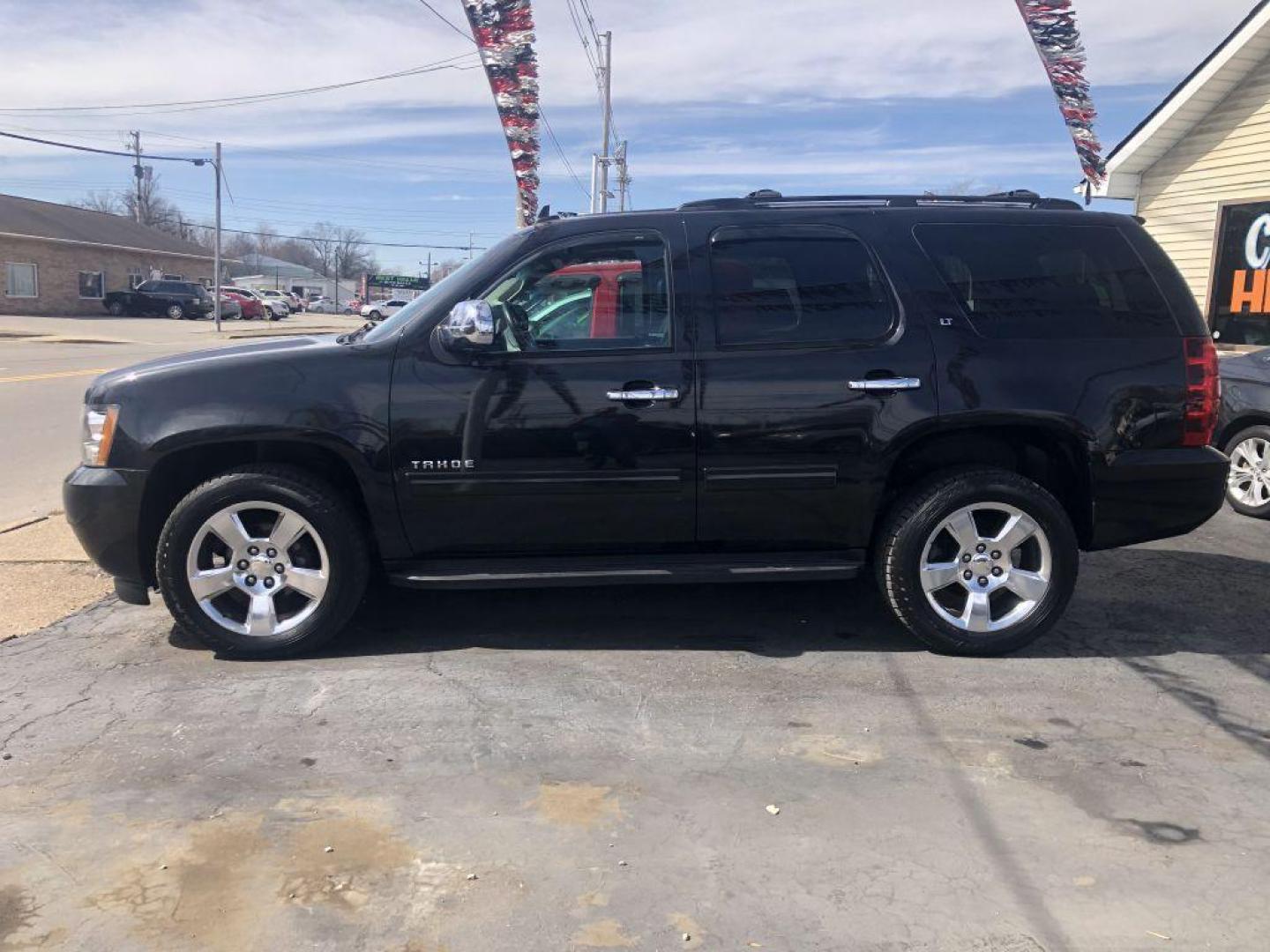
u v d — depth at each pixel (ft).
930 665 14.75
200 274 181.37
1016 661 14.90
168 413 13.99
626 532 14.62
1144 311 14.98
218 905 9.07
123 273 158.40
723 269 14.62
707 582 14.76
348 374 14.12
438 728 12.54
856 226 14.87
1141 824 10.44
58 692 13.60
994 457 15.44
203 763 11.62
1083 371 14.60
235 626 14.61
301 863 9.71
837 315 14.61
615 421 14.16
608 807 10.75
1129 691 13.82
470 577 14.48
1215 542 21.83
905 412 14.35
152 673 14.25
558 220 14.89
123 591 15.02
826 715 13.01
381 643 15.44
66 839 10.09
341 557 14.51
